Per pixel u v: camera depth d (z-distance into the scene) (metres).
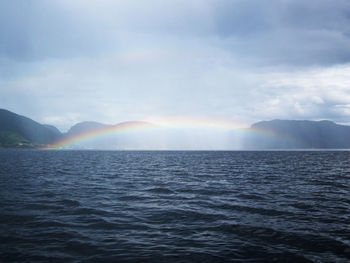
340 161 95.62
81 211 18.53
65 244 12.16
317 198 23.70
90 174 46.50
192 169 58.97
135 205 20.66
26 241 12.52
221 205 20.69
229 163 83.19
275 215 17.59
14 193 25.84
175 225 15.26
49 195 24.84
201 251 11.40
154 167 65.50
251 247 11.88
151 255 10.97
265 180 37.94
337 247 11.89
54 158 119.38
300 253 11.23
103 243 12.32
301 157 133.50
